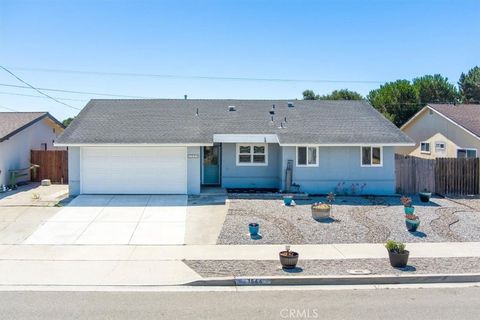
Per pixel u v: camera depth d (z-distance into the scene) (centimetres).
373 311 809
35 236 1382
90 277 1011
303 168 2119
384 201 1953
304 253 1216
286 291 935
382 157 2145
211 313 795
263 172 2264
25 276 1016
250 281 980
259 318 772
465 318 774
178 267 1085
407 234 1425
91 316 777
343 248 1270
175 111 2441
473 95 5197
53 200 1891
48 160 2562
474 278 1014
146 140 2016
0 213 1658
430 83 4534
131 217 1628
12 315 780
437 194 2192
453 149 2580
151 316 779
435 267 1084
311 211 1684
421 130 2959
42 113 2727
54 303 845
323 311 809
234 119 2344
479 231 1470
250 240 1349
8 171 2322
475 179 2223
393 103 4384
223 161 2252
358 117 2419
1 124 2417
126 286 955
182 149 2053
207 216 1639
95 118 2281
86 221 1566
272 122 2312
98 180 2039
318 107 2577
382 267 1080
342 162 2131
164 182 2053
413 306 838
